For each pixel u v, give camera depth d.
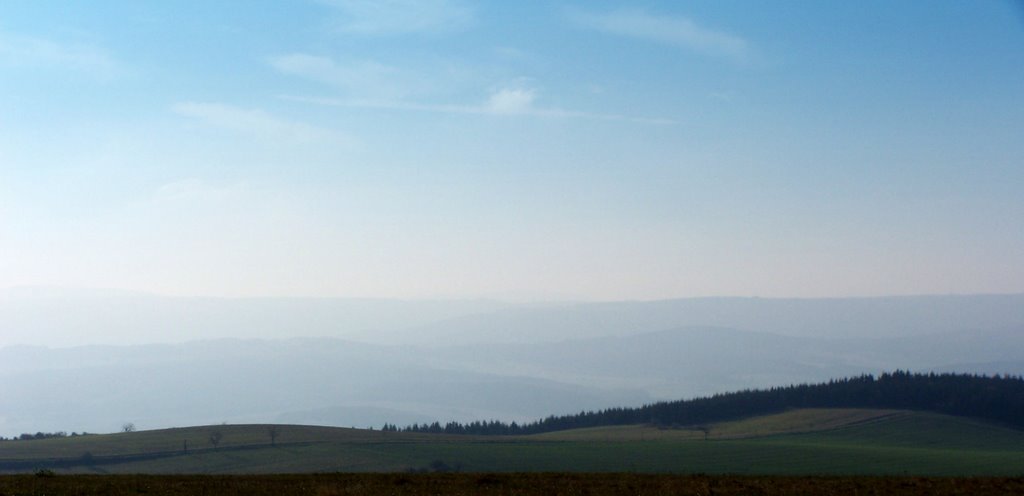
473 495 38.22
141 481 42.62
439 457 176.00
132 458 172.88
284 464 165.75
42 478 43.50
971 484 45.97
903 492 41.88
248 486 40.62
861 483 45.94
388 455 176.50
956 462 164.75
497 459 176.50
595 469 160.12
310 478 46.44
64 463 165.00
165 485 40.47
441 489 40.34
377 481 44.38
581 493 40.06
